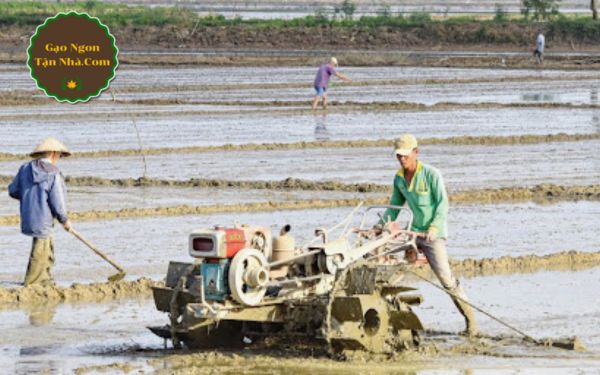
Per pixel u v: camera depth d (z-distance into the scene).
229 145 62.03
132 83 103.38
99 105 84.06
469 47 159.38
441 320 28.30
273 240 25.09
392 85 106.12
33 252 31.50
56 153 31.88
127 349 25.69
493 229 40.50
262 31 162.12
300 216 42.75
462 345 25.86
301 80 109.12
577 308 29.55
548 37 160.12
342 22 164.25
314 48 158.75
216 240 23.70
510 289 31.69
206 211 43.81
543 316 28.70
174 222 41.62
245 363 24.38
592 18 167.75
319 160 57.97
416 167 26.55
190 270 25.11
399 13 178.62
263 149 61.97
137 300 30.62
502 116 78.88
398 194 27.20
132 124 72.81
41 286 31.05
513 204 46.09
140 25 163.50
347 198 46.78
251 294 24.06
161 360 24.58
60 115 77.25
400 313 24.89
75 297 30.66
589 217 43.12
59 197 31.52
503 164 56.69
